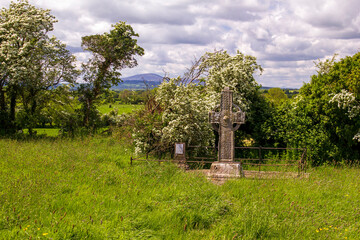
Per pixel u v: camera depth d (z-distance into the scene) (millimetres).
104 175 10117
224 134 12281
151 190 9203
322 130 15477
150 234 6168
